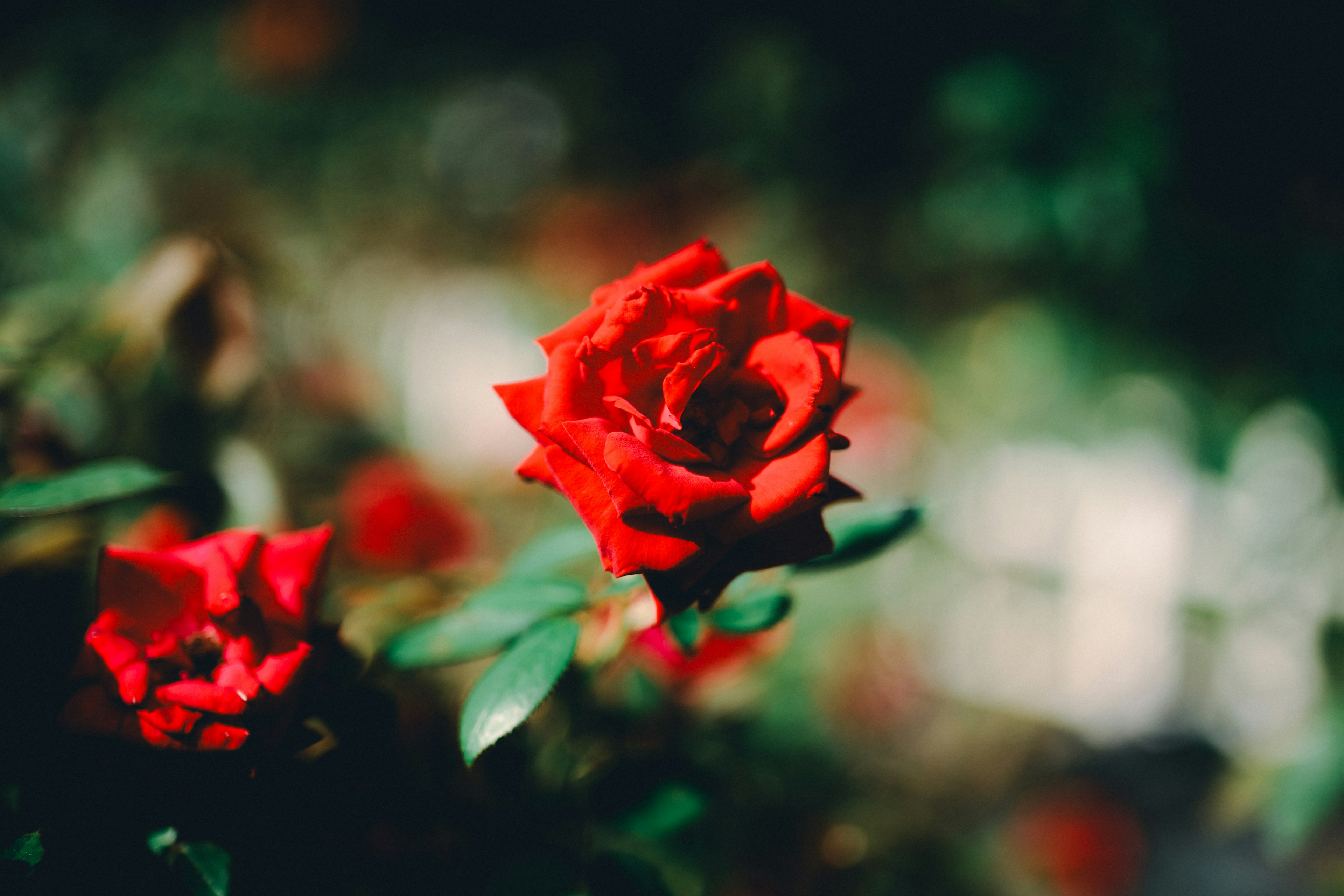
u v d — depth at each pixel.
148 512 0.49
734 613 0.41
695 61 1.89
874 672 0.99
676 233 1.79
